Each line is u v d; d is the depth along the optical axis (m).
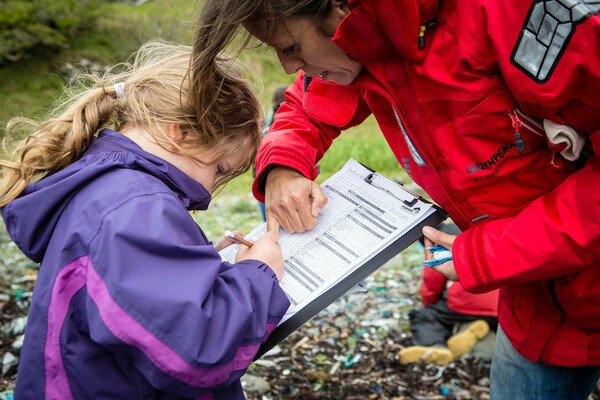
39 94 13.49
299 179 2.07
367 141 11.56
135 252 1.40
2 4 14.40
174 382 1.39
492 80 1.57
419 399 3.34
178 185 1.64
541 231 1.58
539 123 1.61
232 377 1.49
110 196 1.48
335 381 3.49
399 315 4.25
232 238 1.88
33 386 1.52
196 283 1.41
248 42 1.62
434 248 1.89
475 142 1.67
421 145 1.76
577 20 1.33
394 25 1.52
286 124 2.21
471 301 3.70
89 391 1.50
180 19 2.13
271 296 1.61
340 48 1.63
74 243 1.46
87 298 1.41
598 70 1.34
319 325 4.13
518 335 1.96
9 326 3.86
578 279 1.75
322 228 2.00
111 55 14.91
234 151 1.77
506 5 1.44
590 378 2.03
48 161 1.66
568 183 1.57
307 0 1.50
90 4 15.41
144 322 1.37
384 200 2.03
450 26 1.58
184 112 1.68
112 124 1.76
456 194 1.79
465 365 3.61
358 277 1.82
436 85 1.64
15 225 1.59
